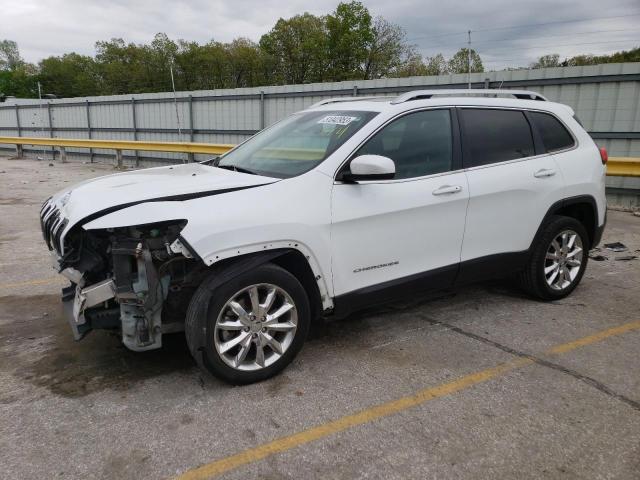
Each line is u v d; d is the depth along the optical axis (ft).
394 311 15.97
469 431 9.83
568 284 17.01
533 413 10.44
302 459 8.99
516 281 16.83
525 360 12.75
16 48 356.38
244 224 10.61
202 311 10.46
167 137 67.82
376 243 12.51
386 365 12.40
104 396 10.89
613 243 24.99
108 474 8.54
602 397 11.08
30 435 9.53
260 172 12.61
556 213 16.83
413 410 10.50
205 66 231.09
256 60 224.33
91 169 64.23
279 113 55.26
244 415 10.26
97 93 258.57
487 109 14.97
